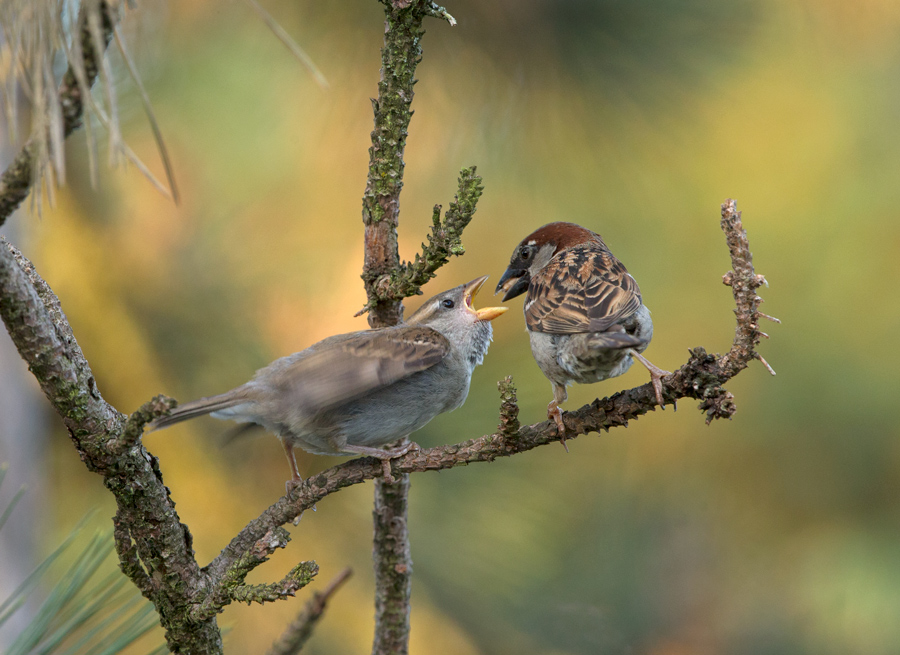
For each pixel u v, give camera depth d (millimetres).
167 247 10453
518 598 11328
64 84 4000
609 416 5621
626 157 10461
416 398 7305
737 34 9992
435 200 11031
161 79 11039
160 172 10875
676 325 13164
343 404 6945
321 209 11062
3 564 9211
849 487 14766
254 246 10602
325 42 9781
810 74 13477
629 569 15289
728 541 15633
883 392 13547
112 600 5750
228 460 9398
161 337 9680
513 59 9781
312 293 10492
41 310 4648
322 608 4262
